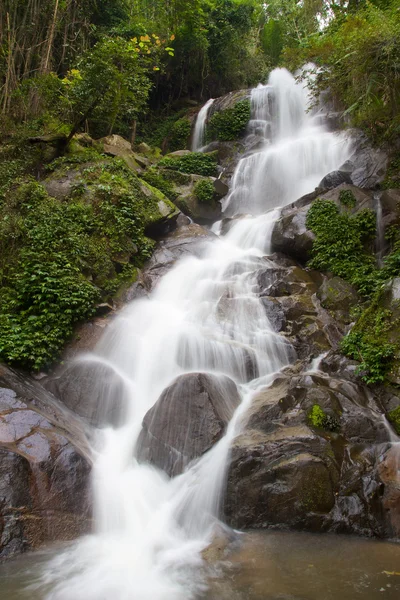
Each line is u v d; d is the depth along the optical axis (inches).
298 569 172.1
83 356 319.0
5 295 330.3
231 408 259.0
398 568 172.1
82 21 747.4
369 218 430.6
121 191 458.3
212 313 361.4
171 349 313.1
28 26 644.1
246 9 1018.1
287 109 766.5
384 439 240.4
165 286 415.2
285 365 315.9
